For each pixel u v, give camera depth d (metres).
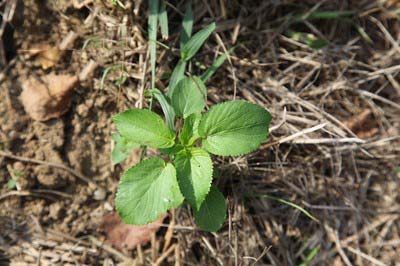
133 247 0.61
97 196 0.61
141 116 0.54
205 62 0.61
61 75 0.60
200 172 0.53
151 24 0.59
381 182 0.62
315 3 0.61
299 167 0.61
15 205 0.60
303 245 0.61
